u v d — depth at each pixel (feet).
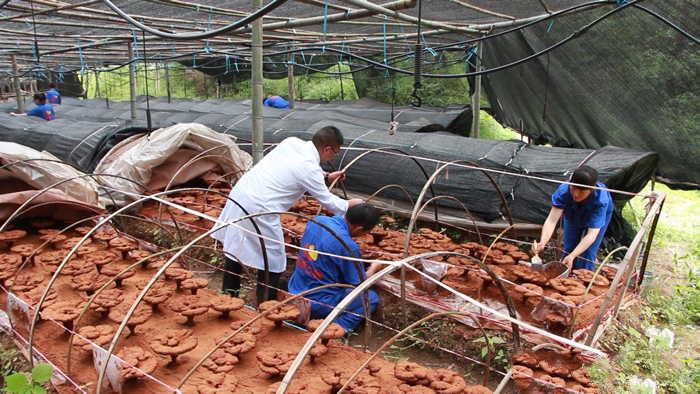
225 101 42.73
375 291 13.94
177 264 13.33
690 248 19.81
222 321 10.90
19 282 12.00
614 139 21.35
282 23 16.10
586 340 9.66
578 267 14.33
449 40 28.02
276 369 8.42
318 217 12.96
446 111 32.04
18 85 38.11
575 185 12.19
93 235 15.37
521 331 10.99
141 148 20.03
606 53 18.65
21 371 9.55
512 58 23.76
